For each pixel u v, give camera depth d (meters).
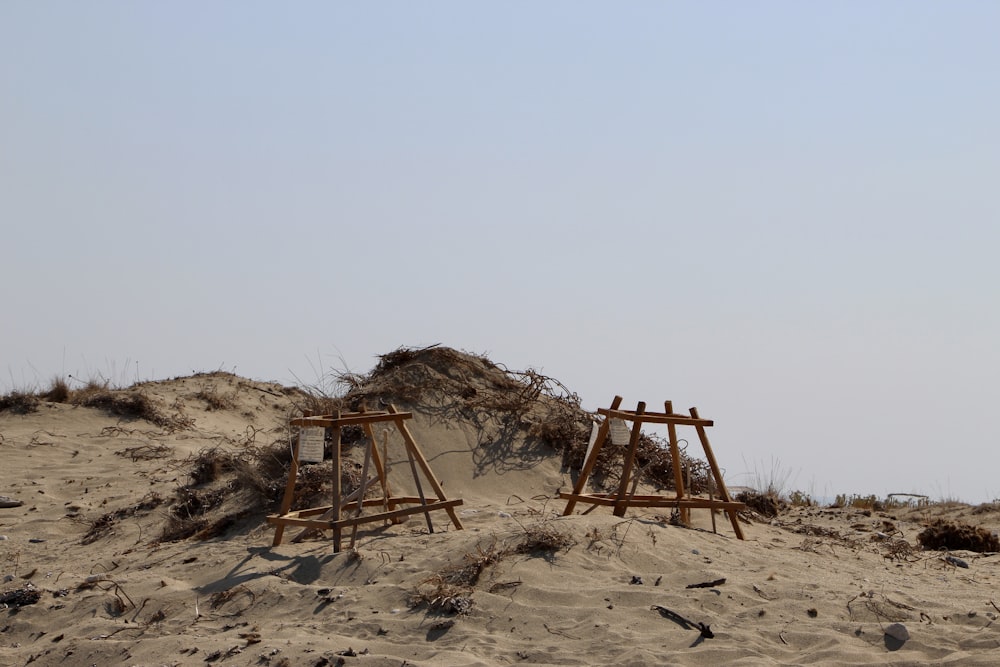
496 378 14.07
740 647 7.01
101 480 13.86
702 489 13.14
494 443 12.87
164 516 11.68
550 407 13.90
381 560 8.79
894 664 6.83
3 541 11.27
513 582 8.12
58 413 17.59
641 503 10.39
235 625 7.98
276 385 22.30
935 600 8.22
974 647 7.12
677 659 6.80
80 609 8.52
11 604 8.77
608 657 6.91
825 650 7.00
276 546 9.65
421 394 13.19
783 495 17.19
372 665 6.89
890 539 12.42
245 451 13.02
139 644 7.67
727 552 9.55
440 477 12.15
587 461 10.80
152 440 16.44
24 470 14.41
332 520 9.16
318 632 7.55
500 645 7.20
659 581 8.28
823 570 9.27
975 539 12.02
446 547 8.95
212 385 20.80
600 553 8.80
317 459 9.37
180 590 8.70
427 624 7.55
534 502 11.77
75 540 11.38
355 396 13.09
